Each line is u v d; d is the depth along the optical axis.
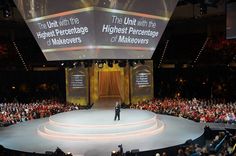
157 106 26.89
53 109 26.58
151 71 31.86
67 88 31.78
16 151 16.20
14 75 37.50
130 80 30.89
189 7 30.89
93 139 17.86
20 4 18.38
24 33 34.72
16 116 23.97
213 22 31.42
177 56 36.72
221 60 34.72
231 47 33.34
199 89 36.50
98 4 15.62
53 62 37.38
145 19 17.86
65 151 16.03
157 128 19.66
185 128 20.30
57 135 18.47
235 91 34.28
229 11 22.31
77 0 15.91
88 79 30.67
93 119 20.41
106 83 33.81
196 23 32.28
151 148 16.03
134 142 17.27
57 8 16.83
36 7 17.61
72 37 17.55
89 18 16.08
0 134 19.77
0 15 31.20
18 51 36.41
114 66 30.78
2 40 35.09
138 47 18.75
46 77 38.31
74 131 18.70
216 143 15.71
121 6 16.41
